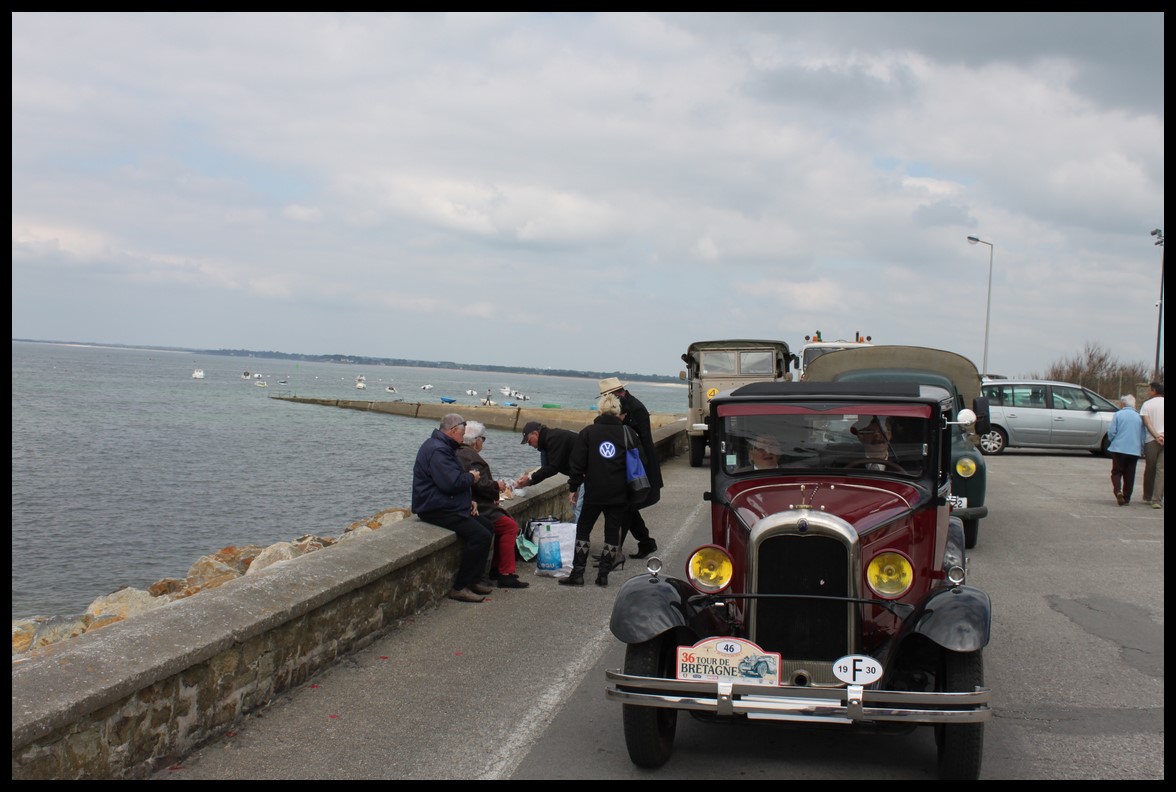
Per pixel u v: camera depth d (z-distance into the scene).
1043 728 5.49
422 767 4.90
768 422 5.95
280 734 5.30
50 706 4.02
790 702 4.59
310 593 6.13
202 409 67.00
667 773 4.91
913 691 4.99
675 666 5.27
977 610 4.77
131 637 4.84
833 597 4.91
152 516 21.78
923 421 5.76
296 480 28.83
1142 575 9.79
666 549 11.03
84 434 42.44
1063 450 26.45
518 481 10.56
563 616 7.99
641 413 10.29
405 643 7.13
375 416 66.56
